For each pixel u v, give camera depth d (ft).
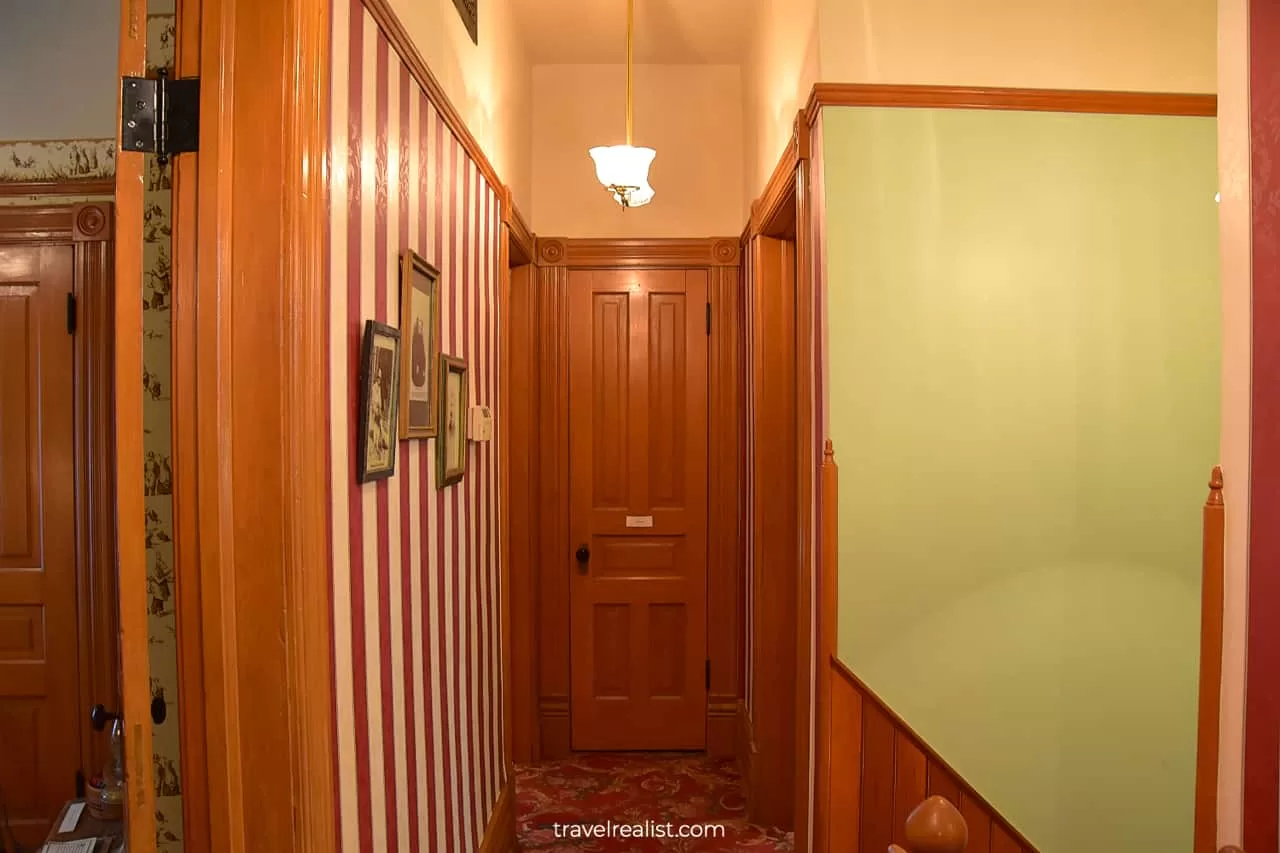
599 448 11.40
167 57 3.68
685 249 11.26
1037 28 6.60
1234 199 3.55
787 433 9.55
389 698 4.91
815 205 6.82
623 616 11.47
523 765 11.13
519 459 11.10
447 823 6.24
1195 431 6.66
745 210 10.93
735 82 11.35
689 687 11.44
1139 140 6.64
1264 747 3.35
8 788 7.80
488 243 7.86
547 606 11.41
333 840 3.90
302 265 3.62
